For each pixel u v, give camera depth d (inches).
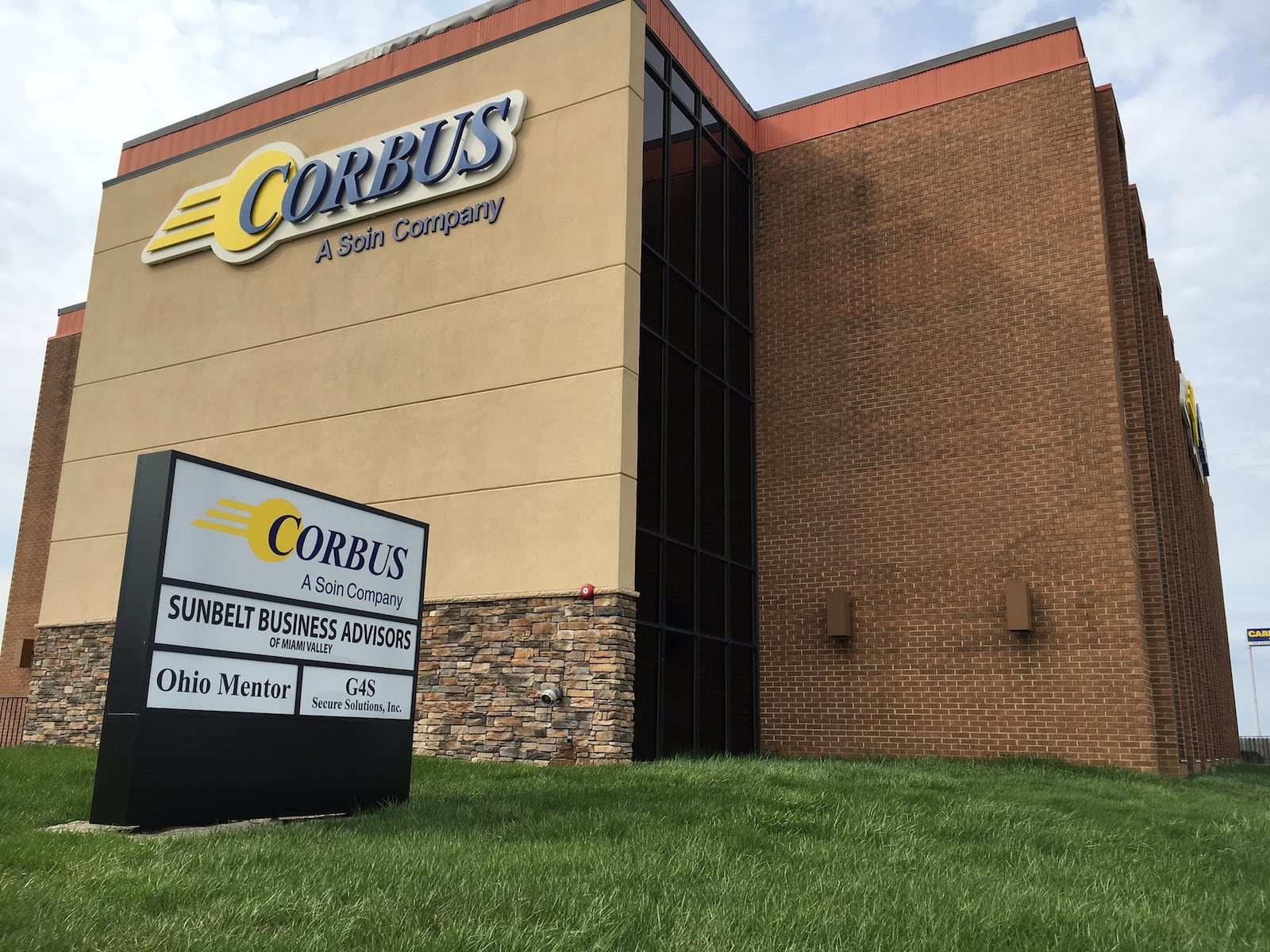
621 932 196.9
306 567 378.9
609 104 639.8
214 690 340.2
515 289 650.2
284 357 744.3
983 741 644.7
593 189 633.0
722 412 718.5
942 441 693.3
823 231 765.3
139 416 811.4
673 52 704.4
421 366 678.5
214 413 769.6
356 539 401.4
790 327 762.2
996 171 709.3
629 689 571.2
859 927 204.5
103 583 792.9
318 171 755.4
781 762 560.1
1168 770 628.7
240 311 778.2
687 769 492.4
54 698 792.9
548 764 547.2
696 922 206.2
